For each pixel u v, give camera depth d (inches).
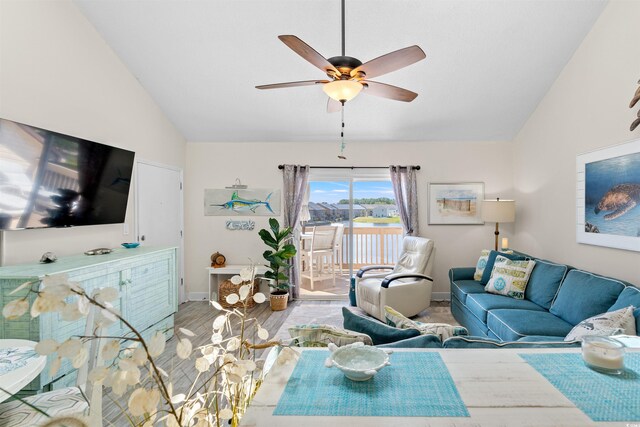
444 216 185.6
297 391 35.0
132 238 140.3
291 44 72.1
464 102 153.9
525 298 122.2
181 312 163.2
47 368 76.4
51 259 91.7
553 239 142.3
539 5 109.3
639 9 96.2
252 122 171.6
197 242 187.6
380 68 81.4
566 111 132.0
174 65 135.5
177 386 91.4
